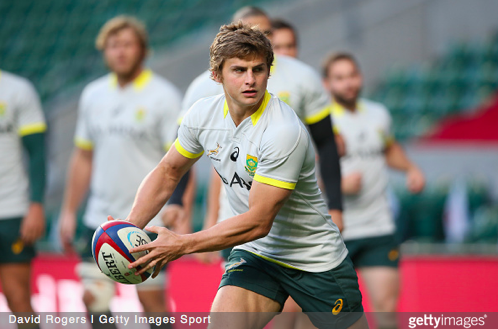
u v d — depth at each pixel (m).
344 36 42.44
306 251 11.03
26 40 52.34
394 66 43.12
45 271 19.45
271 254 11.22
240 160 10.20
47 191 39.25
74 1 54.22
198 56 42.31
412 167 20.20
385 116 19.33
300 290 11.25
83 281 17.52
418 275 18.75
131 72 17.62
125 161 17.42
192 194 15.62
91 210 17.98
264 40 9.41
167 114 17.50
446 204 29.97
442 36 43.62
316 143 14.19
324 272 11.09
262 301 11.15
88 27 51.81
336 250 11.20
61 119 41.09
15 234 17.42
